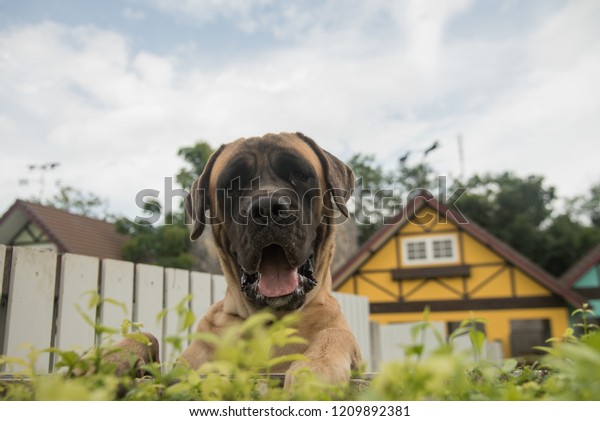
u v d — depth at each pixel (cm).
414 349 127
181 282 489
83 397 111
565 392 147
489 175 4728
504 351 1867
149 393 164
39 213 2077
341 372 244
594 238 3747
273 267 336
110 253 2106
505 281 1900
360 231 3597
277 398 161
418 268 1969
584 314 257
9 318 345
